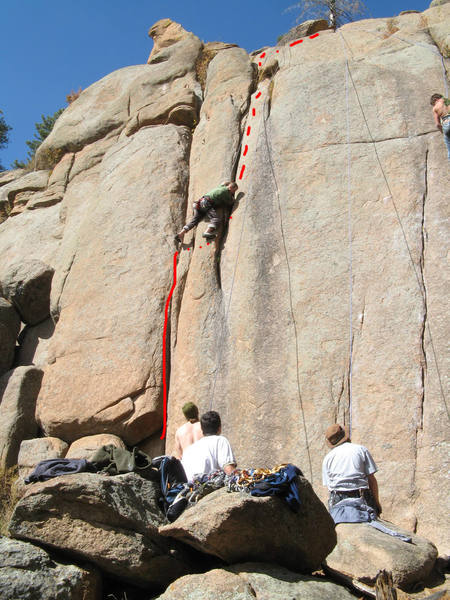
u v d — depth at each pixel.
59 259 12.16
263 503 5.06
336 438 6.33
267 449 7.76
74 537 5.38
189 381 8.75
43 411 9.84
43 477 5.72
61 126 14.62
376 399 7.51
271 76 11.02
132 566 5.33
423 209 8.37
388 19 11.28
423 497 6.83
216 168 10.31
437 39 10.19
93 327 10.10
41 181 14.73
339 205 8.84
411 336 7.66
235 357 8.52
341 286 8.30
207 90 12.08
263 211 9.30
